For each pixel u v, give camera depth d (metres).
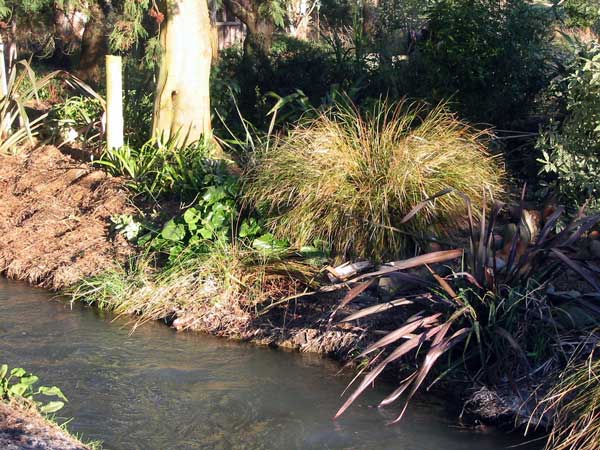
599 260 7.68
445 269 7.70
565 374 6.20
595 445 5.52
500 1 10.88
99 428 6.09
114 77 11.43
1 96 13.48
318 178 8.61
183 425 6.19
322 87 12.59
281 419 6.32
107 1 16.84
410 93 11.12
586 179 8.79
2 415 5.48
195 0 11.10
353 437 6.07
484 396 6.39
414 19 12.06
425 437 6.07
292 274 8.35
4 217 10.81
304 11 22.62
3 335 7.82
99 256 9.42
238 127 12.37
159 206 10.00
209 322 8.11
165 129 11.27
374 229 8.27
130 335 7.92
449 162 8.70
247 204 9.12
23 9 15.67
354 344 7.33
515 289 6.78
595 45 9.62
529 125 10.71
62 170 11.69
